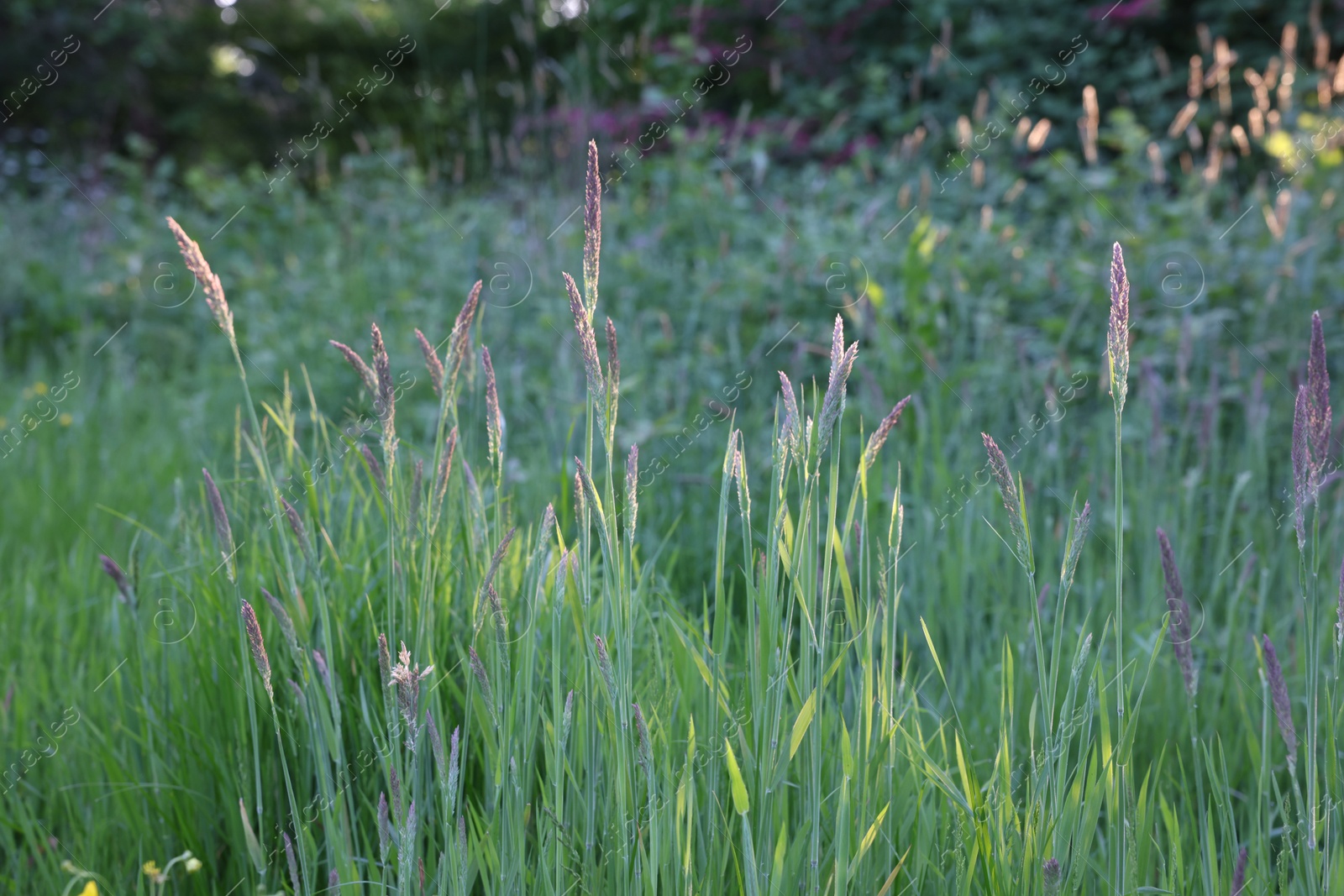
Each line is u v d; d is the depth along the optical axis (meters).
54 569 2.80
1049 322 3.66
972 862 1.30
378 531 1.96
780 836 1.27
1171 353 3.52
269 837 1.63
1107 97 6.67
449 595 1.71
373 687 1.60
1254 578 2.54
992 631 2.37
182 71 11.08
